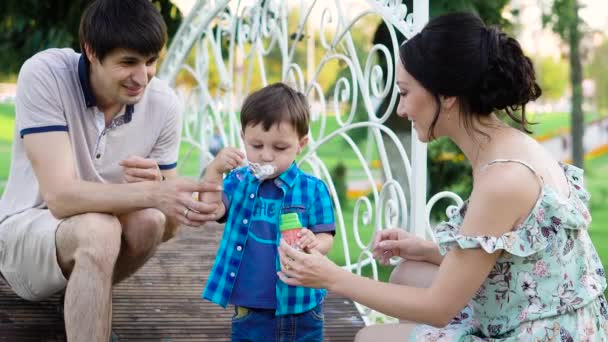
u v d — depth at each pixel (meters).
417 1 2.77
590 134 13.58
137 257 2.78
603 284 2.07
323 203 2.62
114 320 3.11
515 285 1.99
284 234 2.36
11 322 2.98
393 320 3.51
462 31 1.98
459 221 2.08
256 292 2.57
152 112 2.86
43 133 2.57
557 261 1.97
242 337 2.63
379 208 3.18
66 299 2.40
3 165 12.02
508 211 1.92
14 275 2.74
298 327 2.60
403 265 2.52
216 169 2.52
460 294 1.96
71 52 2.74
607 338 2.09
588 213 2.06
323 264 2.08
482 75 1.97
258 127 2.49
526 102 2.06
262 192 2.61
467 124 2.05
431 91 2.00
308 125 2.59
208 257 3.96
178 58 5.17
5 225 2.70
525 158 1.98
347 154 13.75
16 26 5.89
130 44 2.49
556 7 9.33
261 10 4.29
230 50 4.64
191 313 3.23
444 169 6.84
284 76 3.96
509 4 7.96
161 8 6.26
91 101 2.66
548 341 1.96
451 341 2.06
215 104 4.88
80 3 5.89
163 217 2.76
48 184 2.55
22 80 2.60
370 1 3.05
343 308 3.43
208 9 4.81
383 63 6.30
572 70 10.26
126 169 2.56
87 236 2.42
